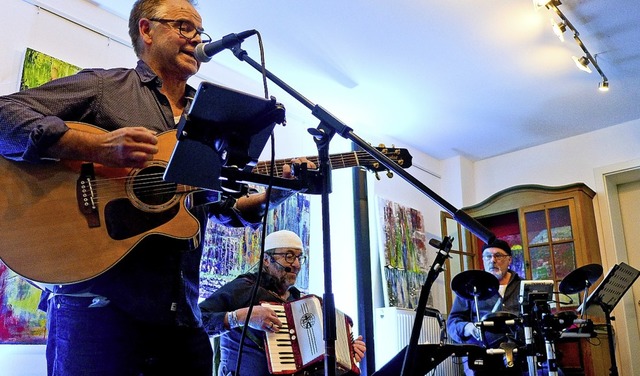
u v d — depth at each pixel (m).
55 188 1.27
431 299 5.05
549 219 4.85
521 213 5.02
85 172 1.30
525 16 3.43
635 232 5.05
